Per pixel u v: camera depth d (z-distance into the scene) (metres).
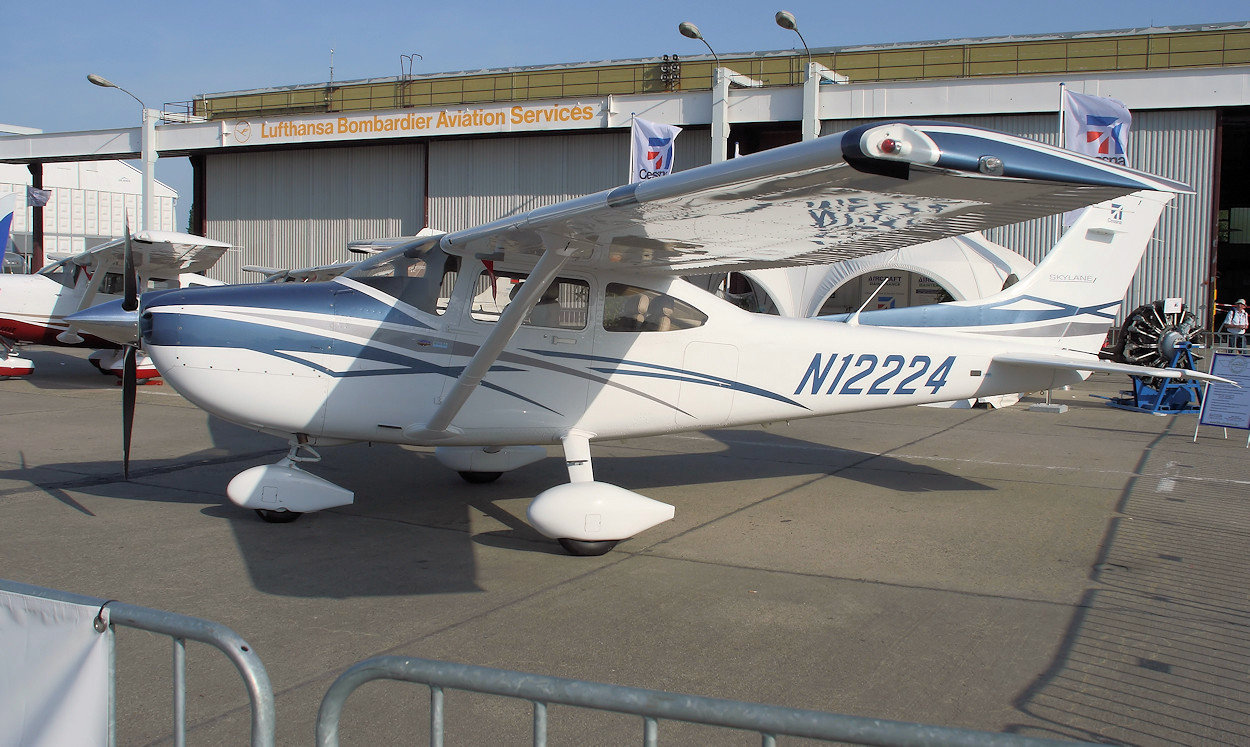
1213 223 16.53
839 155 2.67
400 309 5.26
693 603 4.06
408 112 21.92
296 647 3.45
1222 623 3.85
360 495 6.23
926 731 1.39
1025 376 6.70
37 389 12.17
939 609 4.01
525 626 3.73
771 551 4.98
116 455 7.57
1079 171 2.81
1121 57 18.27
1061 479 7.07
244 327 5.02
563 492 4.88
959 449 8.54
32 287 12.72
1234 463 7.82
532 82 23.44
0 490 6.15
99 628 1.86
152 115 24.70
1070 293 6.86
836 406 6.16
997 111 16.97
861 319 9.33
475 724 2.85
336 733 1.74
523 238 4.75
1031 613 3.96
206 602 3.95
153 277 13.52
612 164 21.03
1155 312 11.89
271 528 5.27
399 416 5.27
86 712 1.90
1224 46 17.64
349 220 24.03
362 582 4.29
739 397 5.89
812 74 17.64
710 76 21.64
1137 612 3.99
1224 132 21.88
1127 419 10.90
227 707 2.92
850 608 4.02
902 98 17.39
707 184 3.24
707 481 6.92
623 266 5.43
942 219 3.65
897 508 6.04
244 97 26.52
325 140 22.92
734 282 19.44
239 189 25.50
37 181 28.52
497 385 5.32
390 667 1.68
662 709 1.51
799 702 3.02
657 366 5.67
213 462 7.32
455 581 4.34
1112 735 2.81
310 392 5.14
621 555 4.88
